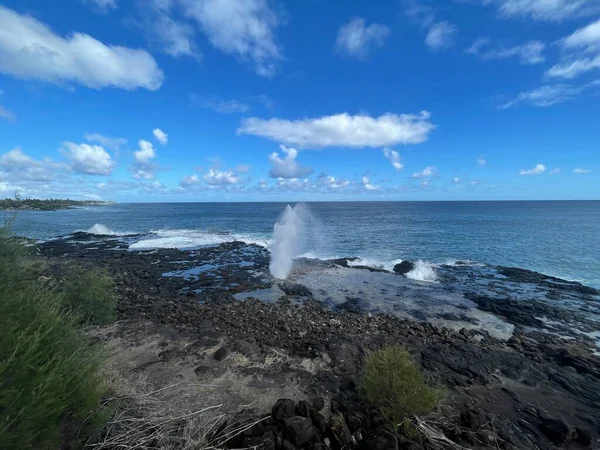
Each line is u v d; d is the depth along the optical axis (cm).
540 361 858
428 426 517
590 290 1600
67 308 902
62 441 385
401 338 976
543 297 1501
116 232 4138
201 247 2934
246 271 1980
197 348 834
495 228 4181
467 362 827
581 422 602
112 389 557
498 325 1163
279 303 1362
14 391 312
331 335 966
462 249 2753
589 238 3259
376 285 1684
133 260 2270
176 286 1619
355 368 762
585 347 974
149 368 720
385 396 535
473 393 691
